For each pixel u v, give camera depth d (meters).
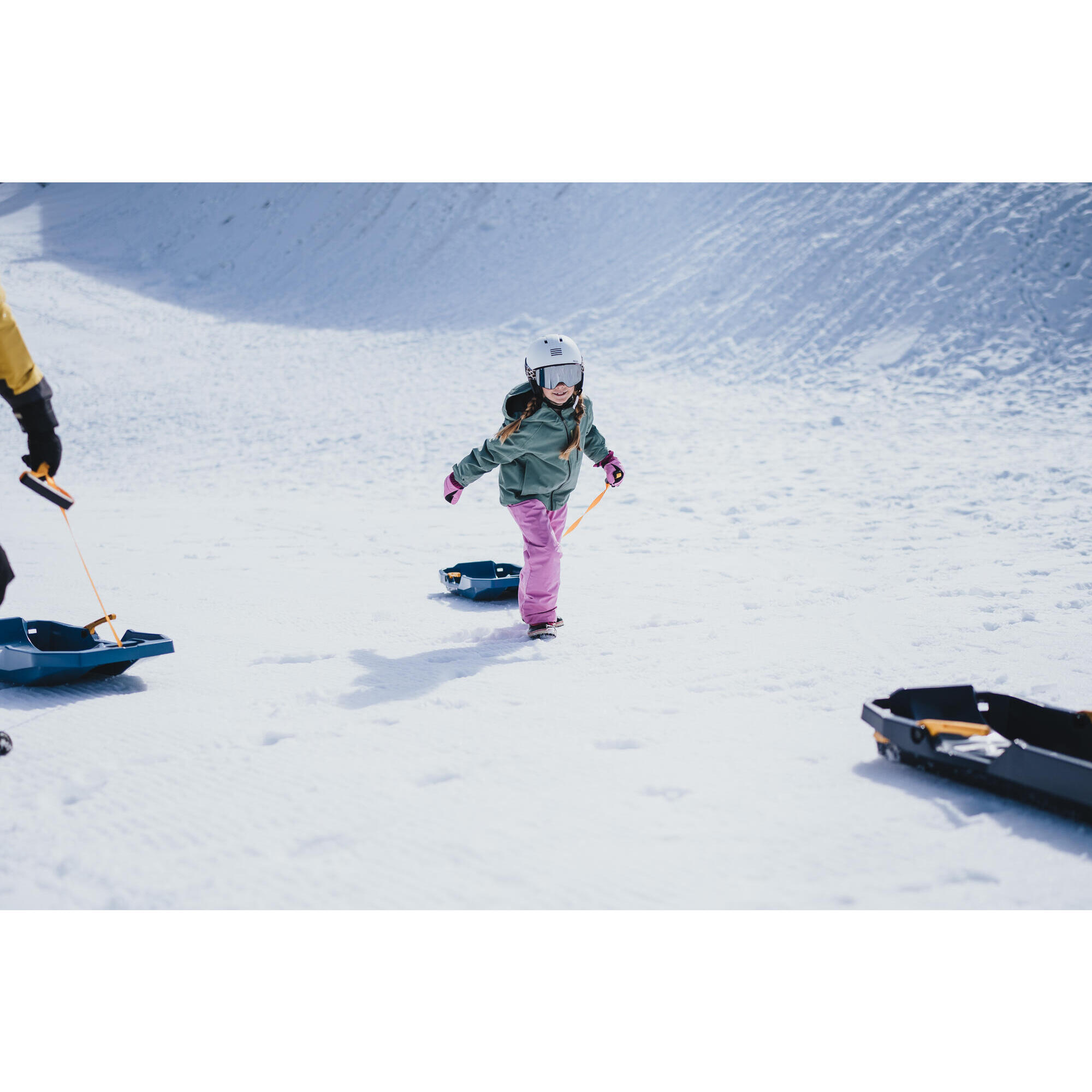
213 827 2.88
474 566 6.32
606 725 3.70
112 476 14.20
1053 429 12.47
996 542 7.25
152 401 19.84
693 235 24.77
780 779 3.20
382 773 3.26
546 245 27.31
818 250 21.48
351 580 6.73
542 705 3.94
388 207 32.00
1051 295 17.25
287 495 11.77
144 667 4.60
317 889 2.55
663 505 9.50
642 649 4.74
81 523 9.87
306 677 4.40
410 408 17.12
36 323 27.09
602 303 23.00
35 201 39.91
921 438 12.57
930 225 20.64
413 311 25.70
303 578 6.83
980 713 3.51
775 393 16.44
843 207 22.84
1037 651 4.57
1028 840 2.78
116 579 6.80
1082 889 2.54
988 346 16.42
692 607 5.60
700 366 18.61
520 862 2.67
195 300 29.64
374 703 4.00
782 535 7.86
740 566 6.75
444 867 2.65
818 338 18.58
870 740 3.54
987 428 12.88
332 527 9.28
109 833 2.86
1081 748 3.24
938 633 4.91
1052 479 9.62
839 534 7.82
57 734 3.68
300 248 31.58
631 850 2.74
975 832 2.82
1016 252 18.70
